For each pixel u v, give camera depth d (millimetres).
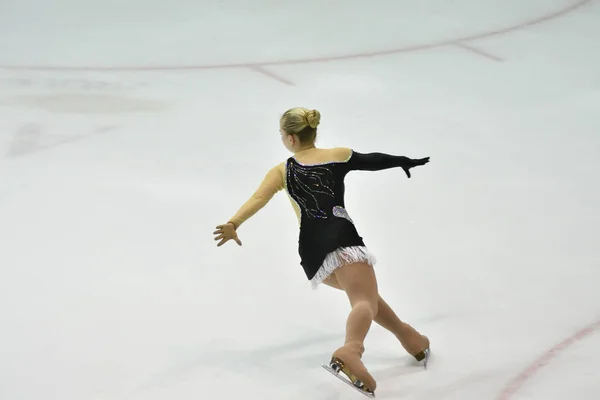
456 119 33250
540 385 16062
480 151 29750
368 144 30500
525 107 34688
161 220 24031
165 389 16094
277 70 40062
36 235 22969
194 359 17125
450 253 21969
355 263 15359
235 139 31125
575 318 18578
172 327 18375
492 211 24656
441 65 40875
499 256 21750
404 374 16578
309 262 15852
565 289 19938
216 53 42719
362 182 27016
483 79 38688
